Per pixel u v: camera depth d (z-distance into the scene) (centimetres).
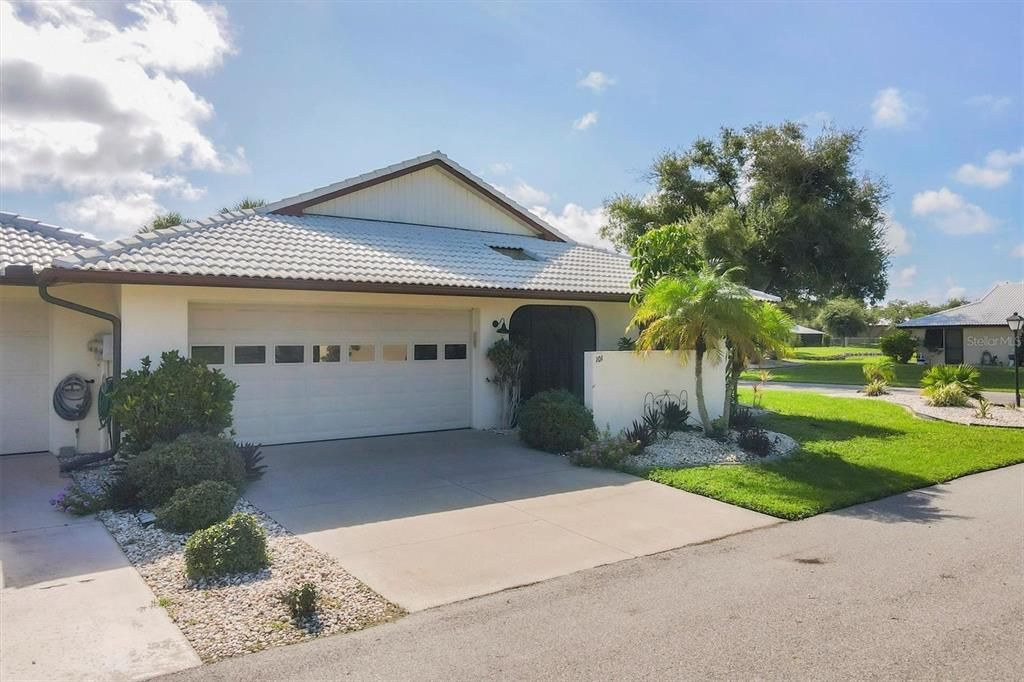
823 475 974
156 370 902
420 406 1298
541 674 406
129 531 685
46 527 701
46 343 1130
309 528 707
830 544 671
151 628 469
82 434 1116
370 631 468
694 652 434
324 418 1192
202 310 1067
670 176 4112
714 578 573
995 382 2748
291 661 423
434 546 655
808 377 3081
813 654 431
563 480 938
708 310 1105
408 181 1584
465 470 991
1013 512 805
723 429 1245
